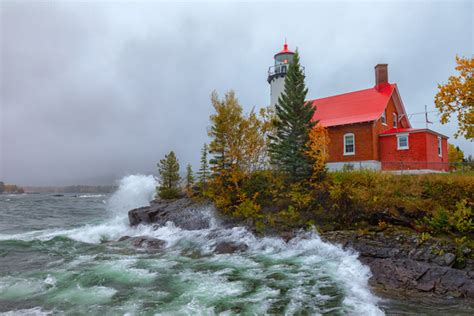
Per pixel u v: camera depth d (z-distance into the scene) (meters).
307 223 15.30
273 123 20.14
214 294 9.12
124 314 7.75
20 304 8.45
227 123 19.95
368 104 27.09
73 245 16.91
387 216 13.53
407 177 15.16
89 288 9.70
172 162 26.95
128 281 10.34
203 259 13.38
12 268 12.09
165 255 14.30
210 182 20.86
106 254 14.61
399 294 9.09
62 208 47.59
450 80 14.63
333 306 8.23
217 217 18.78
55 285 9.98
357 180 15.85
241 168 20.39
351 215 14.66
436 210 12.57
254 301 8.57
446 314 7.72
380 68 28.69
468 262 10.23
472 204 12.34
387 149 25.08
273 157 19.39
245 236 16.09
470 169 21.67
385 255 11.77
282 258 13.20
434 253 10.85
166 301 8.59
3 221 28.86
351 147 25.72
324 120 28.05
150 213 21.20
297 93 19.39
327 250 13.39
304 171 17.81
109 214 35.28
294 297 8.86
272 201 18.20
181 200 23.28
